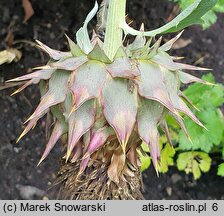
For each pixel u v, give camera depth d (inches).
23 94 19.9
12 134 19.6
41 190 19.2
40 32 20.2
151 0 20.9
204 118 18.5
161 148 18.9
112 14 11.7
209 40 21.8
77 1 20.4
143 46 11.7
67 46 20.1
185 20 11.5
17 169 19.4
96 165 12.8
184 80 12.2
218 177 20.5
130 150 12.4
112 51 11.7
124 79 11.2
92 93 11.0
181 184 20.3
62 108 11.6
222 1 18.1
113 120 11.1
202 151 19.5
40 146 19.6
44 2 20.4
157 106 11.4
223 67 21.5
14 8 20.4
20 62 20.0
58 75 11.6
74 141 11.3
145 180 20.1
